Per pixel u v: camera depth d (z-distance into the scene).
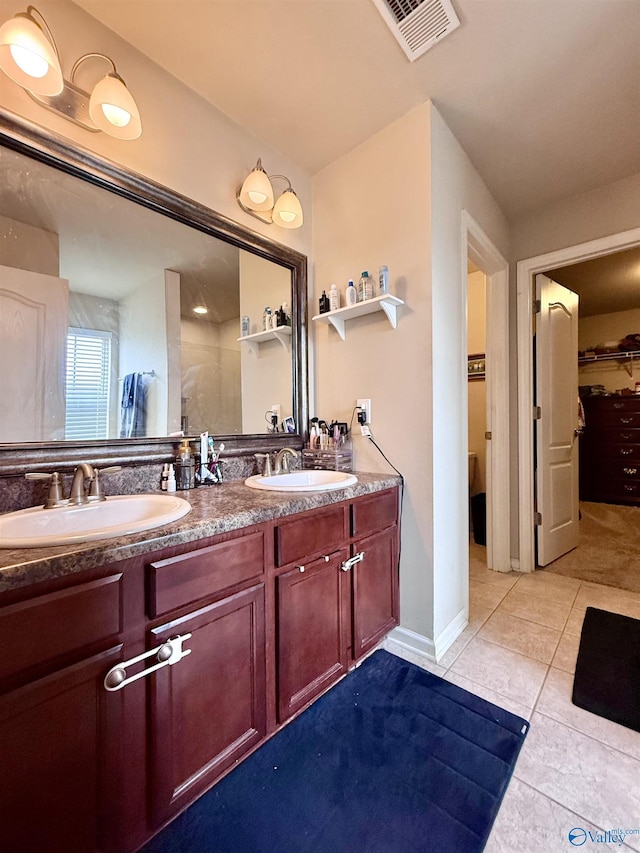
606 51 1.40
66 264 1.24
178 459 1.46
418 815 0.99
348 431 1.94
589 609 2.06
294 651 1.23
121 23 1.29
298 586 1.24
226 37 1.34
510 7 1.24
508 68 1.47
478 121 1.76
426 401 1.64
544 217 2.51
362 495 1.51
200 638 0.97
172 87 1.49
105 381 1.33
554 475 2.81
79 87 1.24
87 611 0.77
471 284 3.62
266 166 1.87
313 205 2.12
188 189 1.54
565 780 1.08
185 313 1.56
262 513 1.12
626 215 2.21
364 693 1.44
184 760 0.94
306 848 0.92
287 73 1.49
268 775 1.10
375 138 1.82
